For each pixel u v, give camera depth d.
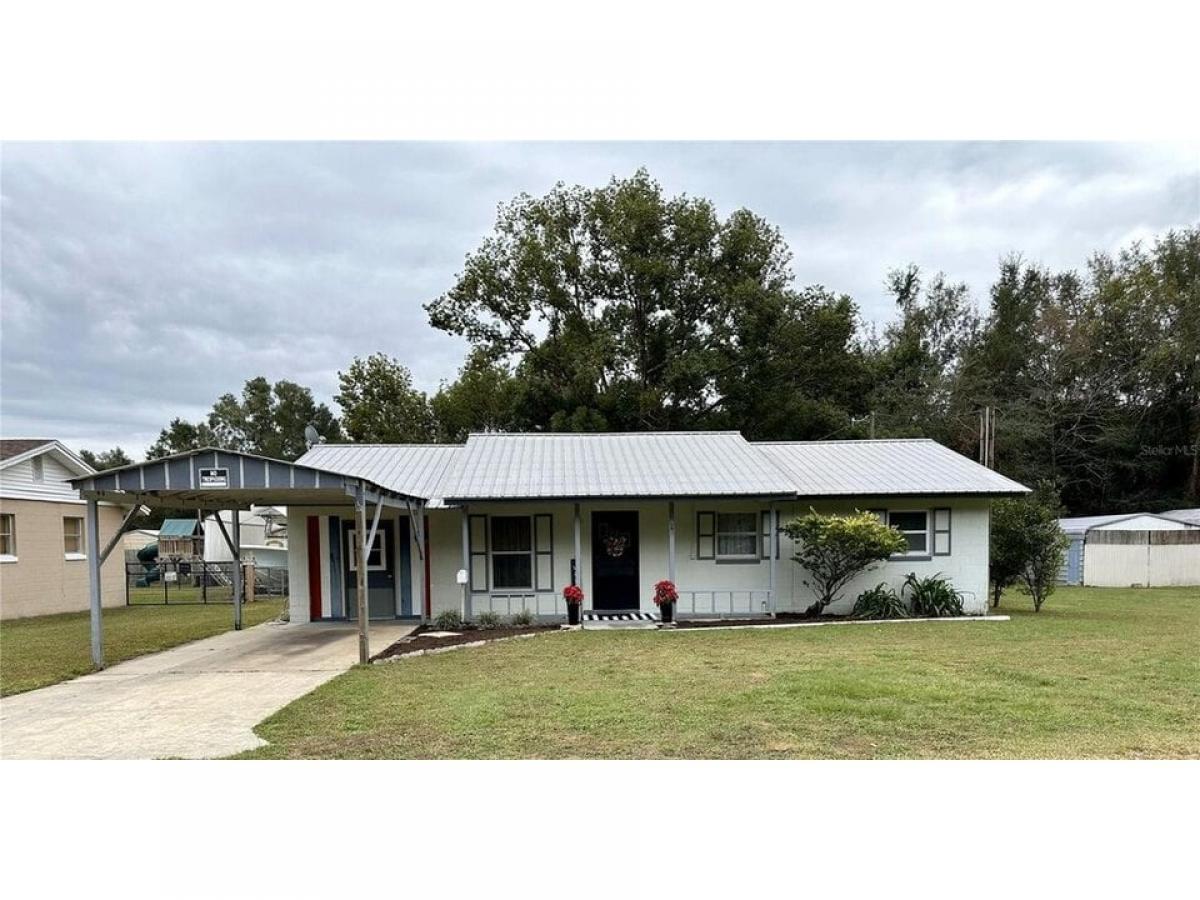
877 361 32.09
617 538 14.16
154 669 9.47
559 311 32.19
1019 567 14.95
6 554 16.78
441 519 14.25
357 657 10.02
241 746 5.80
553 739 5.72
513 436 16.91
